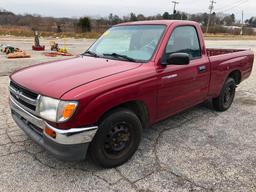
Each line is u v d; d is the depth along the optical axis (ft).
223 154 12.07
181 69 12.64
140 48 12.51
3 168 10.55
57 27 127.13
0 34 96.84
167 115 12.78
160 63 11.68
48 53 47.24
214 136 13.93
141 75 10.76
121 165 10.98
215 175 10.43
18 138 13.01
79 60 12.63
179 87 12.78
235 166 11.10
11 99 11.28
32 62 35.81
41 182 9.80
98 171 10.53
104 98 9.44
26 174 10.23
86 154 10.38
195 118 16.44
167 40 12.22
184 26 13.50
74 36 104.01
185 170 10.72
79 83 9.48
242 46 78.89
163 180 10.05
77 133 9.09
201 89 14.61
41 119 9.45
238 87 25.04
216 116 16.89
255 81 27.84
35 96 9.57
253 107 18.95
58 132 8.96
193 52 14.10
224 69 16.33
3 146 12.23
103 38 14.73
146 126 11.93
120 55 12.60
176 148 12.50
